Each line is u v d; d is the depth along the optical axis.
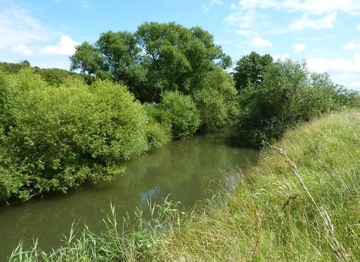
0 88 10.99
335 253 2.29
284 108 20.81
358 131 7.31
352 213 3.16
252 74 43.66
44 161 10.81
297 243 3.05
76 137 11.33
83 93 12.78
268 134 20.06
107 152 12.28
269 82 21.69
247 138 21.98
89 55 36.41
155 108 27.20
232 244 3.35
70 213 9.48
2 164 9.96
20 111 10.77
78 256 4.93
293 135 12.30
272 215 4.00
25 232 8.20
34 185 10.72
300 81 20.66
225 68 37.97
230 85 32.09
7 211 9.64
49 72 38.28
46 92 11.65
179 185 12.04
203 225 4.82
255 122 22.34
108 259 4.63
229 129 27.98
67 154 11.48
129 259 4.23
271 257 2.87
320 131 8.92
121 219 8.68
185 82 33.38
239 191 6.27
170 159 17.70
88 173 11.95
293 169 2.68
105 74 35.12
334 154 5.79
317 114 19.22
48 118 10.71
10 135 10.59
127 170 14.76
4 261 6.67
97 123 12.24
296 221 3.67
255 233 3.59
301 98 20.38
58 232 8.13
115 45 34.91
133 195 11.04
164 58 34.81
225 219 4.52
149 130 20.77
